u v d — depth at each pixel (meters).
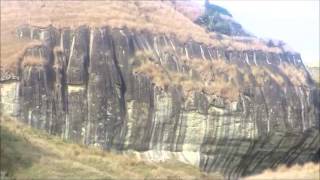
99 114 63.44
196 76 71.31
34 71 61.62
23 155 27.62
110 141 63.44
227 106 70.94
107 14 69.94
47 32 65.50
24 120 59.47
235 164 72.31
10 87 60.09
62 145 33.50
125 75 66.56
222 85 71.88
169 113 67.12
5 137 28.78
